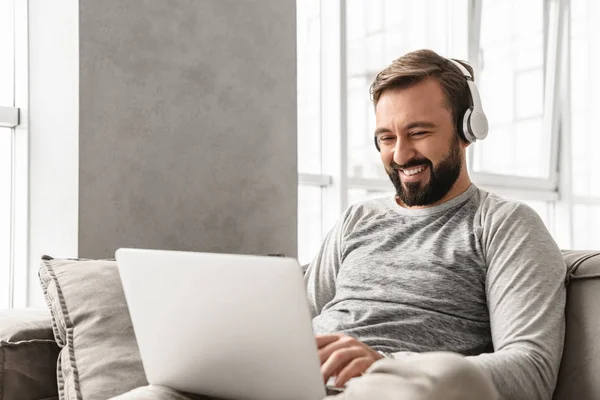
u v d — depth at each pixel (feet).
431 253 4.67
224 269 3.07
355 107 10.61
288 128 8.59
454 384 2.28
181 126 7.62
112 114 7.07
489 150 12.82
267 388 3.14
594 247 14.65
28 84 7.41
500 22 12.95
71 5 6.90
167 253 3.30
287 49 8.59
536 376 3.85
